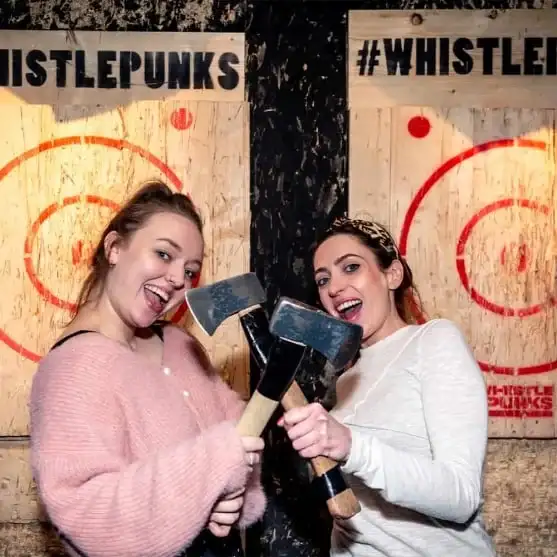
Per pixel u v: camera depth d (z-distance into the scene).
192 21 2.09
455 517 1.25
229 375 2.04
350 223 1.60
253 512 1.38
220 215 2.06
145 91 2.07
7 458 2.04
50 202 2.04
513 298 2.05
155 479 1.11
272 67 2.11
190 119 2.06
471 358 1.39
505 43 2.08
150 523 1.09
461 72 2.08
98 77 2.07
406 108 2.06
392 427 1.39
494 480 2.06
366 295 1.54
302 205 2.10
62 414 1.17
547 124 2.05
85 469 1.13
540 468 2.06
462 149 2.06
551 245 2.04
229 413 1.46
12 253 2.04
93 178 2.04
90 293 1.38
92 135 2.05
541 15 2.08
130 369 1.25
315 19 2.11
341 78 2.11
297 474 2.06
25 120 2.04
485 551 1.39
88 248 2.04
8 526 2.04
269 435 2.06
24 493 2.04
